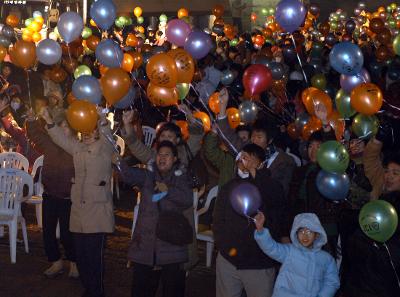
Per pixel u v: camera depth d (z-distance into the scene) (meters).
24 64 7.47
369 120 6.21
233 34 17.33
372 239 4.84
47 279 7.79
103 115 6.59
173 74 6.38
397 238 4.84
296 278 5.02
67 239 7.65
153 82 6.52
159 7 24.42
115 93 6.45
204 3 24.84
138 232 5.87
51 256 7.79
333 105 7.50
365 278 4.88
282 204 5.47
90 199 6.48
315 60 13.70
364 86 5.88
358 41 18.50
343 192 5.52
